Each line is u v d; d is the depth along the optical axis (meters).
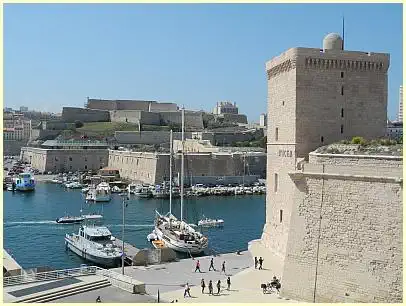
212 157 158.25
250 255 58.53
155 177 152.50
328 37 54.06
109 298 42.25
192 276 50.72
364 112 53.06
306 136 51.22
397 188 35.53
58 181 166.25
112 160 191.12
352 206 38.06
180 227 79.38
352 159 38.28
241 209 116.00
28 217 102.94
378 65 53.31
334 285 38.59
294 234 41.56
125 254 64.56
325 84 51.69
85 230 78.06
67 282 45.66
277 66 55.16
